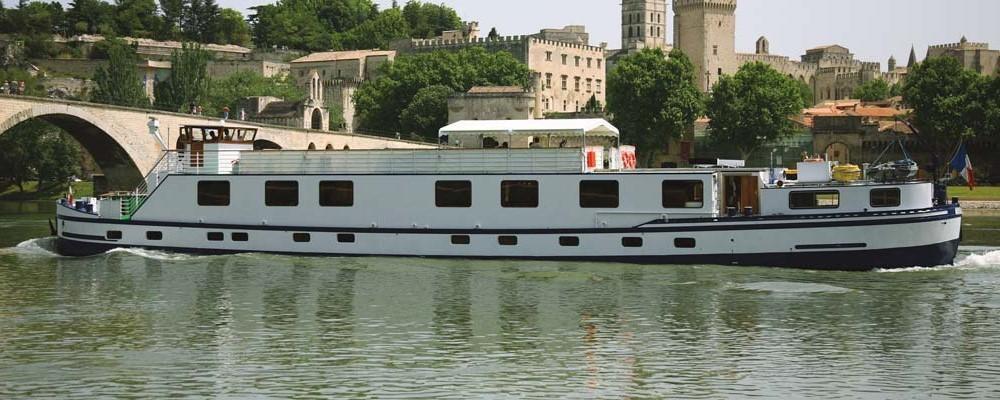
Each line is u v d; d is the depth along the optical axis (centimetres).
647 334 5916
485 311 6475
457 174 8006
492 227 7988
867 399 4803
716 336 5859
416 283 7306
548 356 5497
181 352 5581
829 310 6438
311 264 8006
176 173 8525
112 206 8688
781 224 7550
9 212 16212
